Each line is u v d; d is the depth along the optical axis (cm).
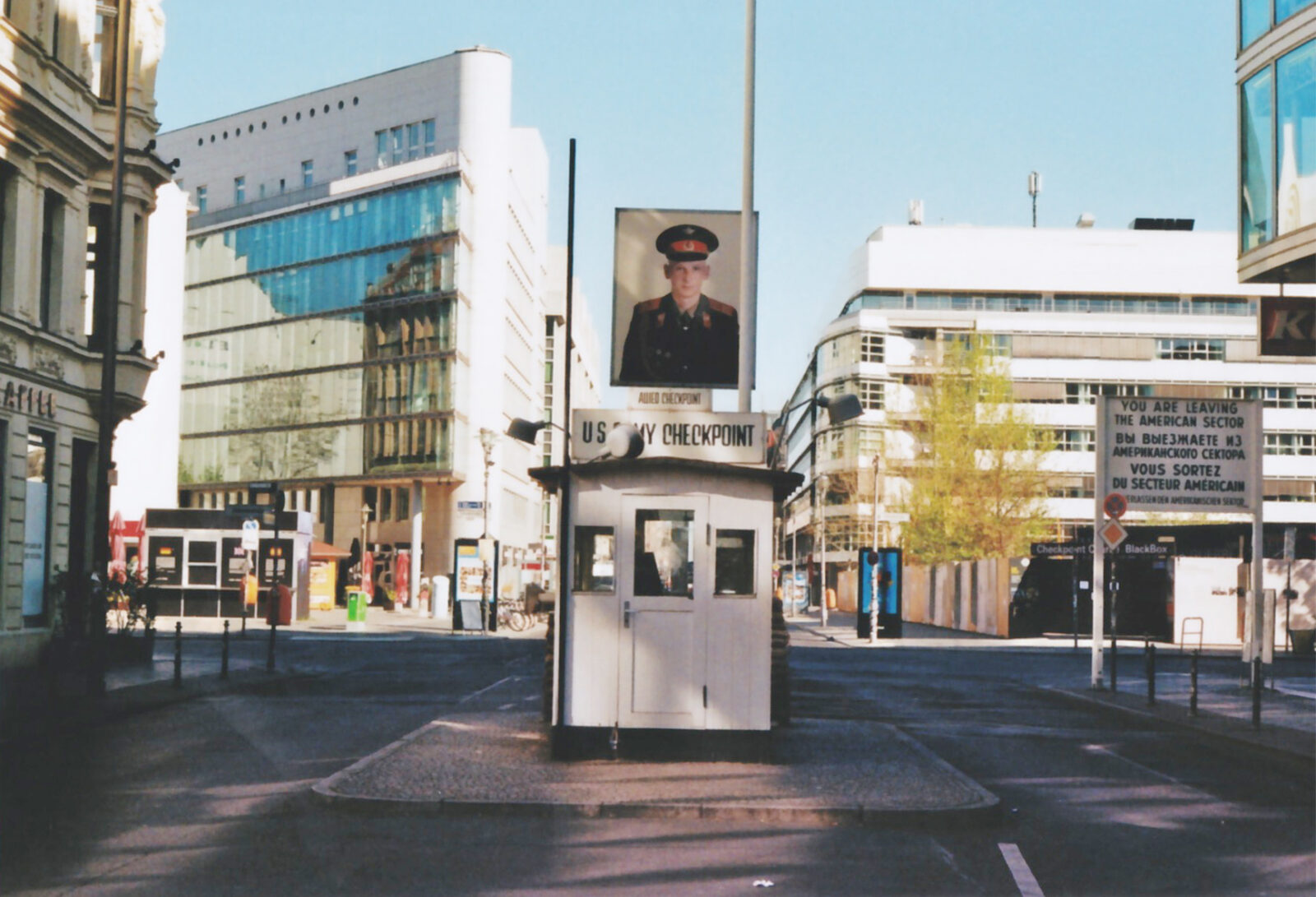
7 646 2420
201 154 9100
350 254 7838
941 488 6525
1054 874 903
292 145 8562
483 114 7650
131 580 2806
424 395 7419
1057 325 9894
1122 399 2452
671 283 1681
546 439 10319
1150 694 2266
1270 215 2216
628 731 1395
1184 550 5497
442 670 2905
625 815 1108
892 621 4938
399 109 7981
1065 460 9769
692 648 1402
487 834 1020
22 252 2489
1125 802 1249
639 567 1412
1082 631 5562
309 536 5416
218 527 4894
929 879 879
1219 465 2423
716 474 1416
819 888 845
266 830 1020
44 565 2645
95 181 2841
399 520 7731
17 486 2481
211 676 2506
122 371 2848
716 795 1164
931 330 9888
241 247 8481
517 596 8400
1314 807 1245
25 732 1605
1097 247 10150
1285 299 2252
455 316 7312
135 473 6247
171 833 1000
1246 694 2562
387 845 965
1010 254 10131
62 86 2650
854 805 1116
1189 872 917
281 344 8175
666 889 834
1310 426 9844
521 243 8606
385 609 7456
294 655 3353
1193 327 9919
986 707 2289
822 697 2375
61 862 883
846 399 1695
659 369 1673
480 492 7519
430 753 1408
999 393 6662
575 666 1399
